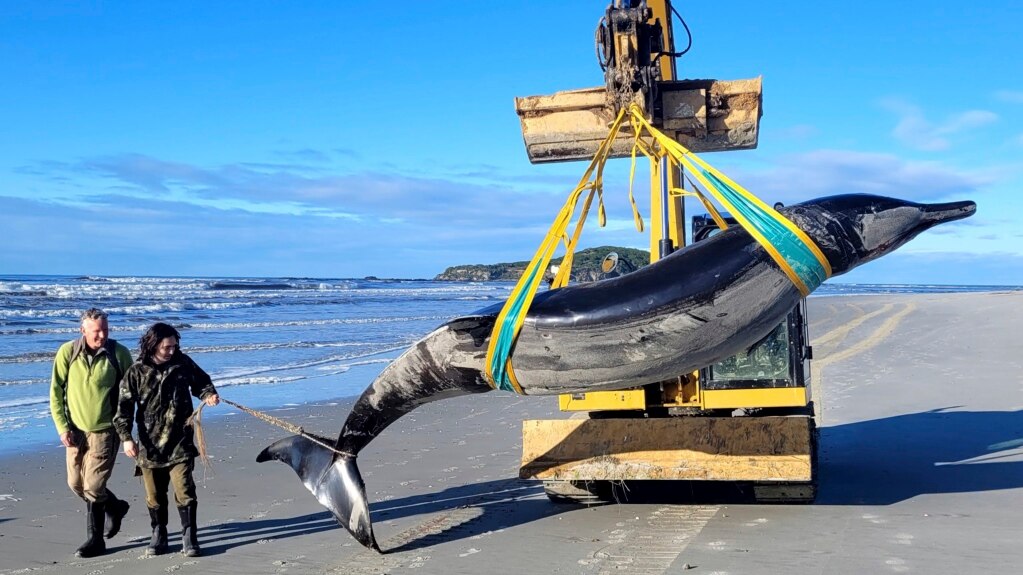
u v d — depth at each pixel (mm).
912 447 9055
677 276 5484
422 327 32594
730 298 5402
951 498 6816
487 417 12594
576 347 5539
